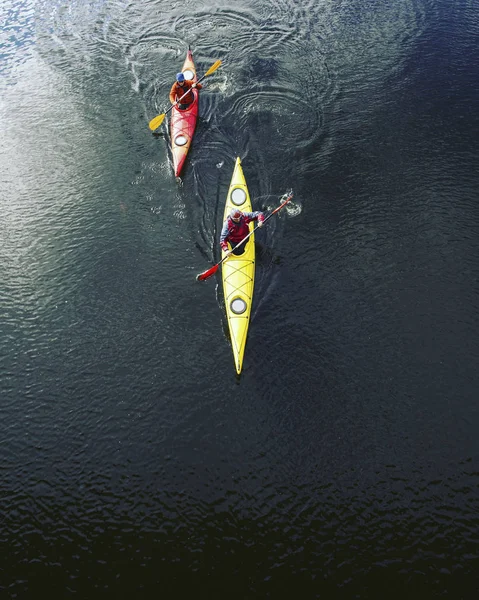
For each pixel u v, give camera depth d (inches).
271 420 360.8
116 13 737.0
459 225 455.8
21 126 579.5
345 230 458.0
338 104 576.4
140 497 333.7
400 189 486.9
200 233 468.1
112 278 444.5
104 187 512.4
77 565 310.2
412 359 383.6
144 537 317.4
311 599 291.4
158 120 530.3
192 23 708.7
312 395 370.0
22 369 398.0
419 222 459.8
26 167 535.8
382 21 682.8
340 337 396.2
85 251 464.1
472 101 566.9
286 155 525.7
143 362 394.6
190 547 312.2
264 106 579.2
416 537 308.8
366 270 430.6
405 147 524.7
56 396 382.6
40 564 312.0
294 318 406.3
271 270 432.8
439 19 680.4
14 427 369.4
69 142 558.9
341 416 359.9
